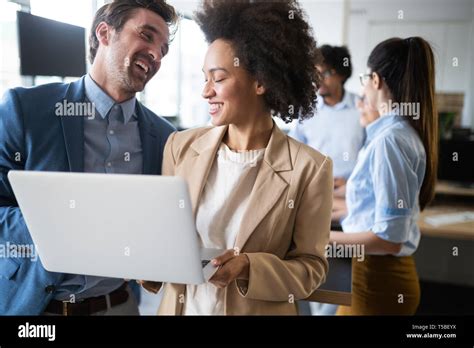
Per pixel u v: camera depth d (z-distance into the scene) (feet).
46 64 4.50
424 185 4.00
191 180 2.80
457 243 7.36
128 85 3.28
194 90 5.57
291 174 2.66
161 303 3.06
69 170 3.15
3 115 3.08
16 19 4.63
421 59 3.73
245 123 2.72
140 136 3.53
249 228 2.58
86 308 3.26
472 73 12.15
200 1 2.81
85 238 2.26
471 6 12.20
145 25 3.21
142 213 2.08
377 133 4.00
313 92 2.93
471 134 9.36
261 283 2.43
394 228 3.62
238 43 2.53
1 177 3.10
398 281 3.90
